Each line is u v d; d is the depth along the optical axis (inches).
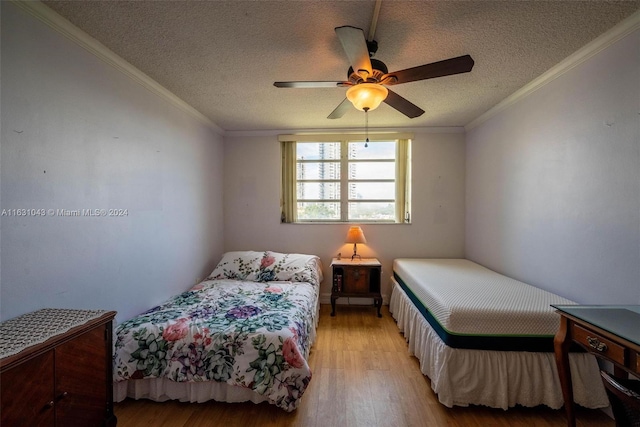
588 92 71.7
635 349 42.4
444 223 142.9
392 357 93.8
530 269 93.7
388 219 148.3
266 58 75.5
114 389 70.4
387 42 67.3
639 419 38.4
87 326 50.9
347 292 131.7
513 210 102.8
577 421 64.4
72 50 63.6
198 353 68.9
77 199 65.1
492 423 64.6
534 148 91.9
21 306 53.6
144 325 73.5
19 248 53.3
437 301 76.5
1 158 50.6
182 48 70.8
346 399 72.6
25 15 54.0
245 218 147.9
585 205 72.9
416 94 99.8
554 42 68.0
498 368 67.4
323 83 67.7
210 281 117.3
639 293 59.9
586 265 72.6
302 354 72.9
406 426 63.7
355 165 148.3
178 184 106.0
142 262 86.3
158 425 63.7
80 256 65.7
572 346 66.3
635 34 60.0
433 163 142.5
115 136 76.2
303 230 146.6
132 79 82.1
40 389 43.3
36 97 56.2
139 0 53.9
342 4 55.4
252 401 69.2
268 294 100.0
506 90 96.3
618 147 64.1
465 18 58.9
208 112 118.2
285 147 147.8
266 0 54.1
